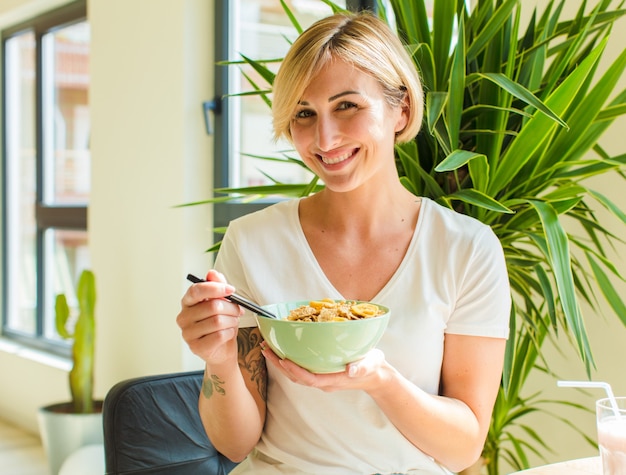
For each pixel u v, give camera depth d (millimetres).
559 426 2016
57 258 4340
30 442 4039
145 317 3248
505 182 1705
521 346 1805
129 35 3293
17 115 4727
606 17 1703
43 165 4434
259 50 2979
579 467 1179
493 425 1866
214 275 1048
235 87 3061
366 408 1216
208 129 3047
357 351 973
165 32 3084
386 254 1272
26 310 4664
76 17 4086
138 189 3268
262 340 1280
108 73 3445
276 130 1234
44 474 3520
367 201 1273
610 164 1684
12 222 4789
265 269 1300
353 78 1142
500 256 1274
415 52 1692
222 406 1214
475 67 1841
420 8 1796
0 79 4770
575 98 1698
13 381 4375
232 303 1042
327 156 1175
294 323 946
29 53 4574
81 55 4105
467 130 1768
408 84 1231
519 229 1723
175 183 3059
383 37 1206
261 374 1285
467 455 1217
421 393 1146
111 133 3438
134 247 3303
